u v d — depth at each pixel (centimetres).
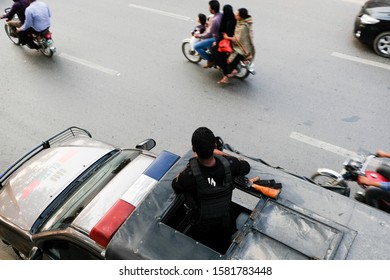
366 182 461
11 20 969
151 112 732
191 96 764
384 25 792
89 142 537
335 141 633
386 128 650
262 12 1025
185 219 339
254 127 675
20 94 815
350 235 275
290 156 614
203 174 286
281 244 274
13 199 462
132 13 1088
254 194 312
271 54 859
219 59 757
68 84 832
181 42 943
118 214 323
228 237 321
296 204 300
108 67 873
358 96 724
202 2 1120
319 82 768
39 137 701
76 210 419
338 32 922
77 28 1037
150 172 367
